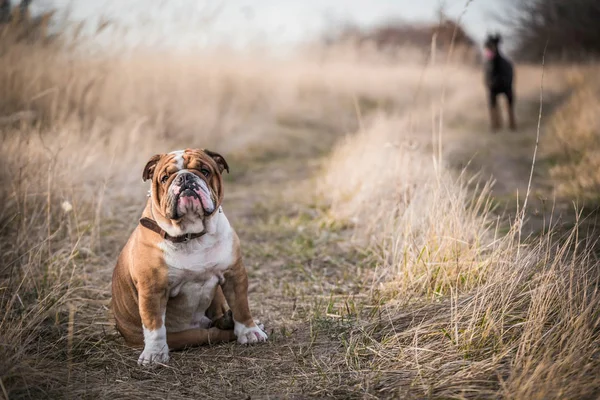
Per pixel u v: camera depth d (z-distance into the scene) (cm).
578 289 363
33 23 845
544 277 377
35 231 531
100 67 900
